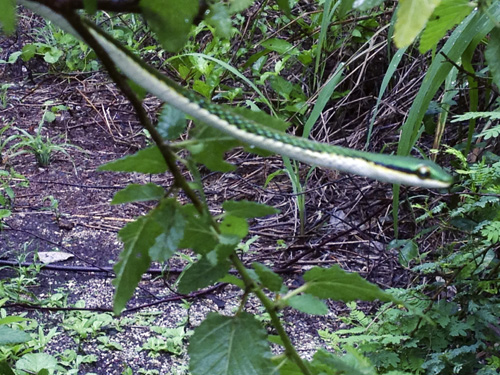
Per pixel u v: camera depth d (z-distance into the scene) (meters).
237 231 1.11
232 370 1.13
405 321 3.27
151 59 6.32
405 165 1.55
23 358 2.80
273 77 5.47
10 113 6.32
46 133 6.02
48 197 4.87
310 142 1.46
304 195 4.91
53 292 4.02
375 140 5.32
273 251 4.57
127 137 6.04
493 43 1.56
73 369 3.25
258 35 6.61
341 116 5.75
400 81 5.31
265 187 5.20
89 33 0.91
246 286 1.17
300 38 6.03
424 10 0.96
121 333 3.68
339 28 5.68
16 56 6.58
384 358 3.08
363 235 4.67
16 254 4.34
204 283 1.18
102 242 4.57
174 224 1.04
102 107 6.34
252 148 1.43
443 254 3.81
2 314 3.65
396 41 0.98
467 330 3.32
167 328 3.73
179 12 0.89
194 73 5.40
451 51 2.20
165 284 4.02
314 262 4.42
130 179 5.41
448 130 4.91
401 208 4.75
